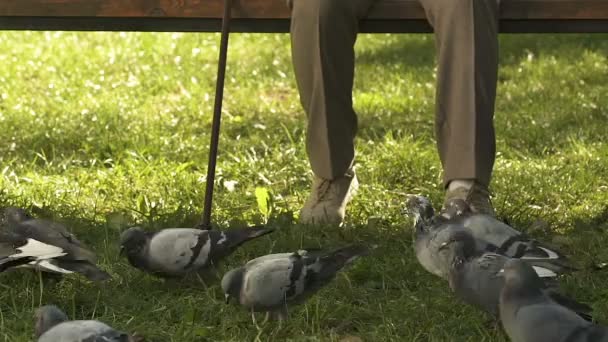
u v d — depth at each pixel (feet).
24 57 42.68
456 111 20.04
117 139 30.83
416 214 18.63
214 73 40.60
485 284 16.22
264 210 23.86
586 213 24.17
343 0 20.89
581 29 21.17
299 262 16.79
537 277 14.74
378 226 22.84
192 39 46.44
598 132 31.32
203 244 18.16
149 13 21.12
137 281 19.07
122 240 18.25
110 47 44.83
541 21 21.13
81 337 14.28
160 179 26.86
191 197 25.49
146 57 43.29
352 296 18.74
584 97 35.12
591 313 17.53
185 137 31.76
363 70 40.75
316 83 21.56
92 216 23.71
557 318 14.10
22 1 21.07
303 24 21.09
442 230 17.95
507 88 37.14
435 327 17.21
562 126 32.09
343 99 21.88
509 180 26.61
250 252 20.71
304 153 29.43
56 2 21.11
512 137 31.27
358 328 17.51
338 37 21.12
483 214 18.13
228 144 30.89
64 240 17.63
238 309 17.63
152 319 17.80
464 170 19.93
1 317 17.46
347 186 22.71
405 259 20.54
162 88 38.63
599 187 26.43
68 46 44.93
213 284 18.56
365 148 30.09
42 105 35.60
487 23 20.15
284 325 17.06
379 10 21.11
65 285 18.86
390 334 17.03
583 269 19.54
